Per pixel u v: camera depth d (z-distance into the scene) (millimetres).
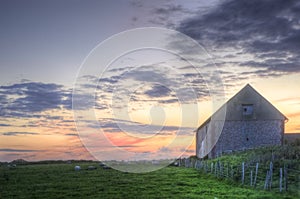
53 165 50156
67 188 24734
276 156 33656
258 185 23078
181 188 24000
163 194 21641
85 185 26125
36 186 25875
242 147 46531
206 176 31562
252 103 47125
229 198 19516
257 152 38906
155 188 24250
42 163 55125
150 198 20344
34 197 21484
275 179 23719
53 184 26844
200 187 24359
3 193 22969
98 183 27203
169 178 30250
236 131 47031
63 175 33594
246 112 47188
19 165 50938
